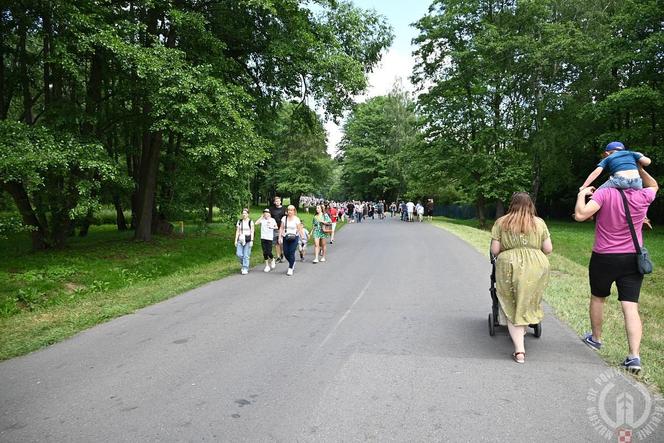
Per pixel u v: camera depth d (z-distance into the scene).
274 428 3.27
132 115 14.15
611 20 28.66
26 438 3.21
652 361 4.40
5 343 5.64
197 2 14.13
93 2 11.19
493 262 5.19
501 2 30.80
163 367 4.59
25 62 12.59
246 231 10.83
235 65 15.53
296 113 19.62
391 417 3.39
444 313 6.50
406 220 37.16
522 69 29.86
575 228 31.11
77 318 6.84
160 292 8.69
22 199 12.62
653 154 26.58
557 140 30.89
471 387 3.89
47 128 10.64
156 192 20.14
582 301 6.98
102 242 15.89
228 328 6.00
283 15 14.74
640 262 4.14
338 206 41.09
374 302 7.32
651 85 27.39
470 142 32.12
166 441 3.12
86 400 3.84
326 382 4.08
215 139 12.28
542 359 4.54
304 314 6.66
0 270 10.04
